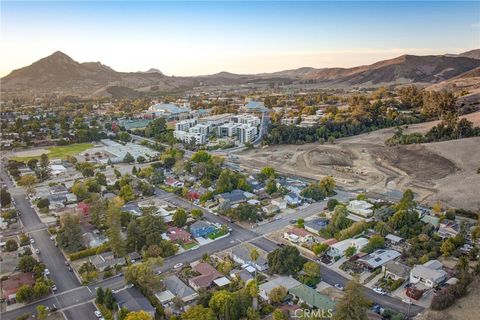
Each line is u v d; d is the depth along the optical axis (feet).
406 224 408.67
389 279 324.60
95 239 397.60
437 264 336.49
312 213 479.00
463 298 286.25
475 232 383.24
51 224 449.48
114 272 341.21
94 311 289.33
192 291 308.60
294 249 342.44
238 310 272.10
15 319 280.10
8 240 385.70
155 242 372.79
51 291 315.17
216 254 375.86
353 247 364.38
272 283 311.88
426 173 625.41
